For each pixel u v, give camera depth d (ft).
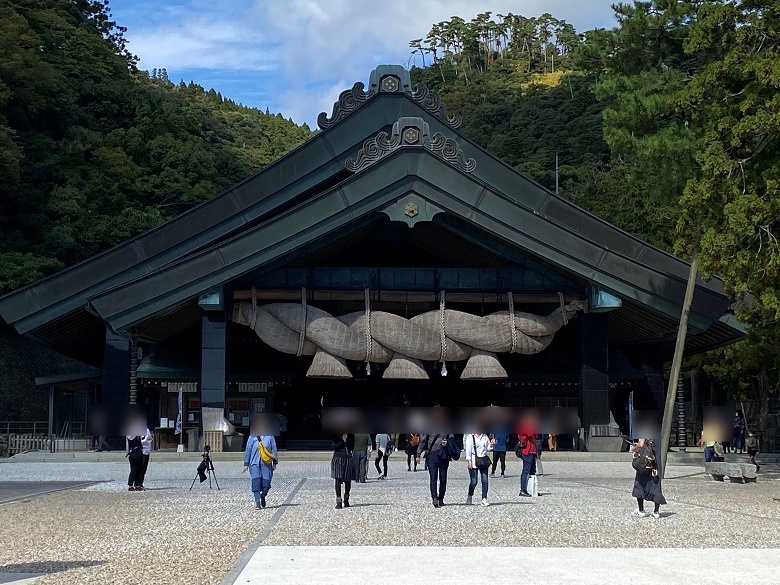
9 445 156.56
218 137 446.60
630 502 69.67
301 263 129.49
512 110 469.57
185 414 135.95
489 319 124.98
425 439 99.25
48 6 285.64
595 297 120.16
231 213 127.85
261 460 65.05
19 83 212.02
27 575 38.68
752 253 84.84
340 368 122.52
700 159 86.94
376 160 116.88
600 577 38.09
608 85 106.52
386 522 56.44
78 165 228.02
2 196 204.74
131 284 114.21
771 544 48.34
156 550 45.68
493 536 50.31
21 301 126.21
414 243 138.82
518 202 119.65
